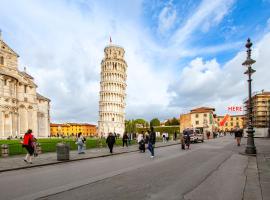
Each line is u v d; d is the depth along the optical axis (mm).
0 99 82500
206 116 142125
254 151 24859
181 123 151375
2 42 88750
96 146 41031
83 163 21125
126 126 156500
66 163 21453
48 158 24375
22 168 18359
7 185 12086
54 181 12961
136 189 10898
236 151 29562
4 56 88875
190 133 50781
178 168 16812
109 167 18000
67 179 13477
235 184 11773
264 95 108250
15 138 82562
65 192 10492
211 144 44969
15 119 88500
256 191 10430
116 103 146875
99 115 148875
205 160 21109
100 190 10773
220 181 12492
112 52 151500
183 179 13031
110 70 148375
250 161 19984
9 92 86500
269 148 32312
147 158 23984
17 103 91625
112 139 30469
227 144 44188
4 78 84812
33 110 99625
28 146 20734
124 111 153625
